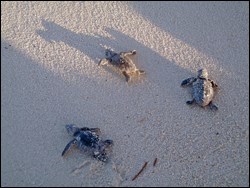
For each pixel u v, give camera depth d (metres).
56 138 0.67
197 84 0.71
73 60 0.77
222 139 0.68
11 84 0.73
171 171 0.64
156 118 0.70
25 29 0.81
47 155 0.66
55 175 0.64
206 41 0.80
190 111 0.71
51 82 0.74
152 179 0.64
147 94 0.73
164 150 0.66
